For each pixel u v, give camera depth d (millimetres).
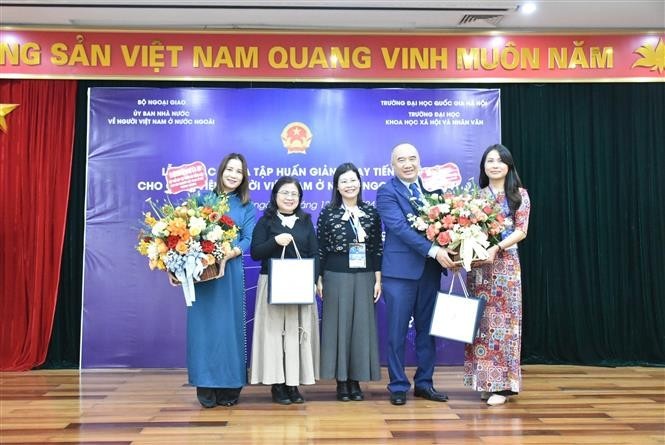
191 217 2953
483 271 3227
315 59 4332
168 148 4277
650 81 4391
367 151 4324
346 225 3264
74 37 4270
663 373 4098
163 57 4297
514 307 3201
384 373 4137
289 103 4320
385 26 4402
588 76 4391
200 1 3920
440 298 3105
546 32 4387
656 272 4441
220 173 3301
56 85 4344
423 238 3129
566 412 3033
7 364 4223
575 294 4449
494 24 4344
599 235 4480
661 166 4492
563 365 4398
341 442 2531
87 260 4219
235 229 3057
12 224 4297
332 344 3236
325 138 4324
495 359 3189
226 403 3191
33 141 4324
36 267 4250
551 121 4516
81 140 4387
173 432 2688
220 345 3104
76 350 4332
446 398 3270
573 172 4516
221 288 3139
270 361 3146
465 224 2992
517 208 3223
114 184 4250
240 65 4312
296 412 3047
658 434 2650
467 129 4355
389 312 3238
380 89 4344
